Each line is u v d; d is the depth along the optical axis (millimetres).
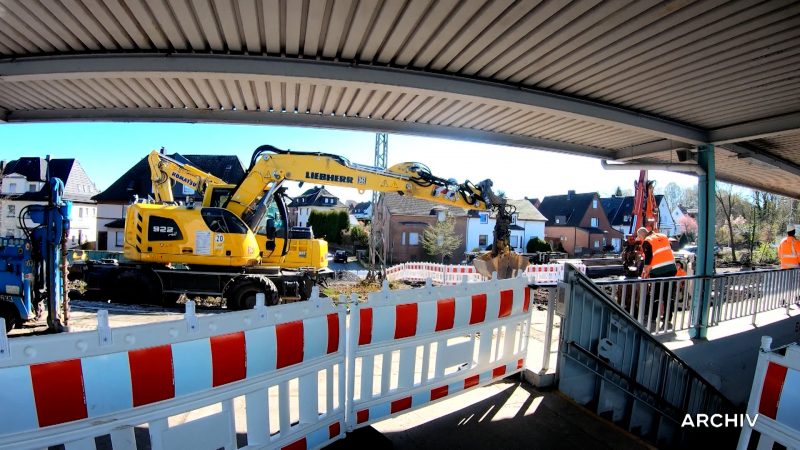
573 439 3039
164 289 9242
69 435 1676
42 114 5875
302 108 5734
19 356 1565
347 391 2760
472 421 3240
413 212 36625
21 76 4199
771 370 2186
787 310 7961
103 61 4098
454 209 37188
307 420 2521
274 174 9445
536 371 3932
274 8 3312
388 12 3352
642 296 5309
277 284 10070
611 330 4199
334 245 43438
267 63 4180
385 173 9273
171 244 9211
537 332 5980
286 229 10477
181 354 1930
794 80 4426
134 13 3389
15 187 35938
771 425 2168
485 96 4629
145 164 33812
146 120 5844
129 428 1812
